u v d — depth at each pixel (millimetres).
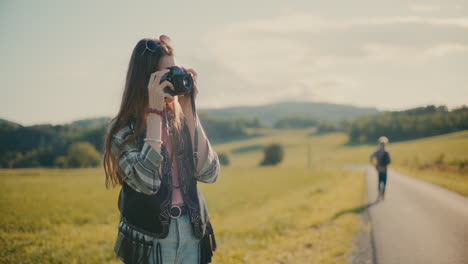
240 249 6992
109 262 6441
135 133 1869
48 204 19062
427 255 6133
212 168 2070
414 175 30625
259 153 161250
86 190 28875
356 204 13141
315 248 6910
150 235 1860
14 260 6504
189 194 1983
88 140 74562
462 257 5949
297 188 26562
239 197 21875
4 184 36125
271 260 6188
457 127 67000
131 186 1802
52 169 70500
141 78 1932
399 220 9453
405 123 92688
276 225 9469
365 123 159000
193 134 2059
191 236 1953
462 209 10805
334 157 124438
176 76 1866
